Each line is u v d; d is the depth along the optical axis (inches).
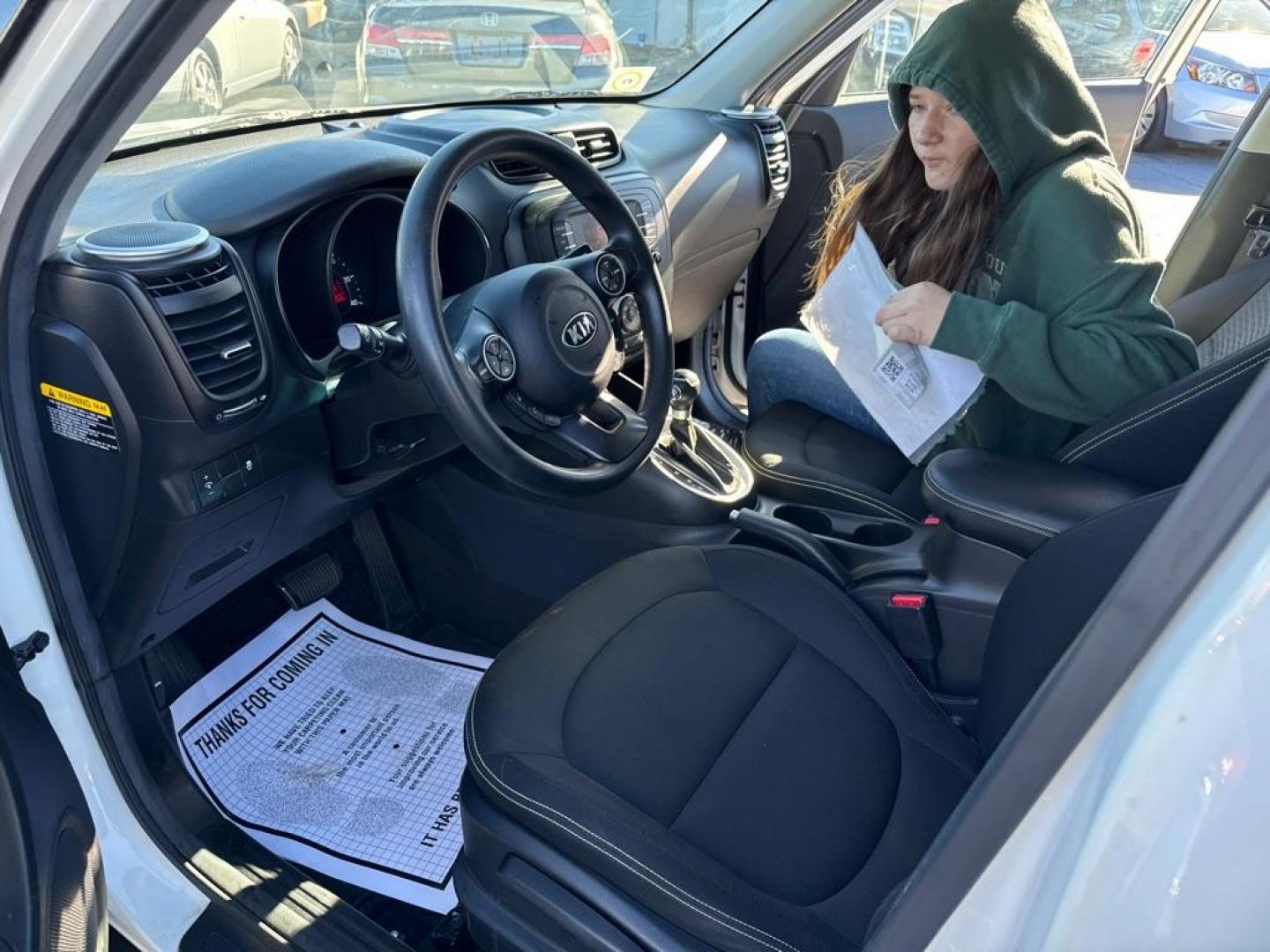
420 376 47.1
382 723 62.1
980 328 50.3
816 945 34.7
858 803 40.8
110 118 35.5
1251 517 16.4
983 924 20.6
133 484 44.2
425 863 54.6
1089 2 96.0
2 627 41.6
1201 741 17.4
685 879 35.7
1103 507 46.4
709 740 42.6
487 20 88.0
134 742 49.4
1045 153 51.3
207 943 46.0
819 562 55.6
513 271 47.1
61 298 41.0
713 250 84.7
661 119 83.6
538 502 63.9
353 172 51.4
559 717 42.8
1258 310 65.2
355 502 59.6
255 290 47.4
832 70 91.4
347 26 80.8
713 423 94.3
